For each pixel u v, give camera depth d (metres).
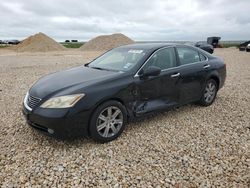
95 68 4.93
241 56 22.91
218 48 43.50
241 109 5.83
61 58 22.91
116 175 3.21
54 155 3.67
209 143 4.10
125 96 4.19
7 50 45.72
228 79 9.75
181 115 5.36
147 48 5.01
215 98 6.41
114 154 3.72
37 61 19.34
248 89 7.93
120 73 4.34
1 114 5.41
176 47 5.28
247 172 3.29
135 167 3.39
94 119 3.86
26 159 3.57
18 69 13.35
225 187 3.00
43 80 4.50
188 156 3.68
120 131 4.22
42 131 3.86
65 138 3.94
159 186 3.00
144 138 4.25
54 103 3.69
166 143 4.08
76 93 3.75
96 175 3.21
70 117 3.66
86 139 4.17
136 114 4.42
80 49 46.88
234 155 3.72
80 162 3.49
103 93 3.91
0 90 7.75
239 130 4.63
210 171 3.31
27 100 4.14
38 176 3.18
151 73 4.36
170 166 3.42
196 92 5.53
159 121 5.00
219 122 5.01
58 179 3.13
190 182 3.09
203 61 5.77
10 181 3.08
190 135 4.39
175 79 4.95
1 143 4.05
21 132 4.45
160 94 4.75
